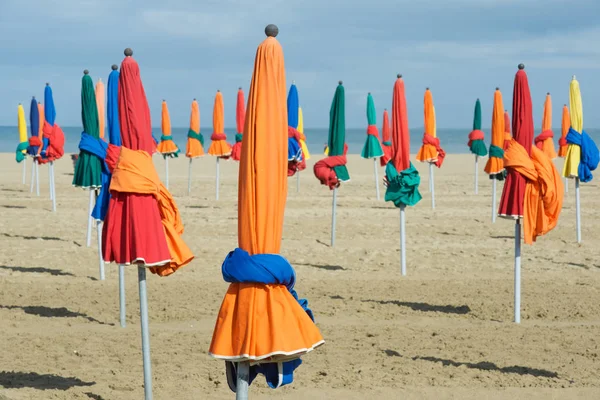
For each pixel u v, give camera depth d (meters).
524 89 14.33
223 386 11.51
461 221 30.59
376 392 11.22
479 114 40.69
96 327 15.15
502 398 10.99
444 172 57.66
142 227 10.12
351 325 15.37
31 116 37.69
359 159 70.56
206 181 48.03
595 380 11.81
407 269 21.36
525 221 14.65
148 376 10.61
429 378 11.88
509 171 14.75
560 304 17.12
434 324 15.55
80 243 25.06
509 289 18.69
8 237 26.09
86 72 16.89
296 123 23.28
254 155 7.75
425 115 34.66
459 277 20.23
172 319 15.80
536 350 13.55
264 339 7.68
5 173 53.50
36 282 19.22
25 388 11.33
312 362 12.79
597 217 32.00
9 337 14.34
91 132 16.92
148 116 10.37
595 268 21.53
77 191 41.78
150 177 10.12
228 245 24.92
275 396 11.09
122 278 15.15
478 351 13.47
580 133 22.78
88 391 11.26
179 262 10.54
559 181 14.57
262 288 7.75
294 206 35.22
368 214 32.59
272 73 7.74
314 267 21.62
